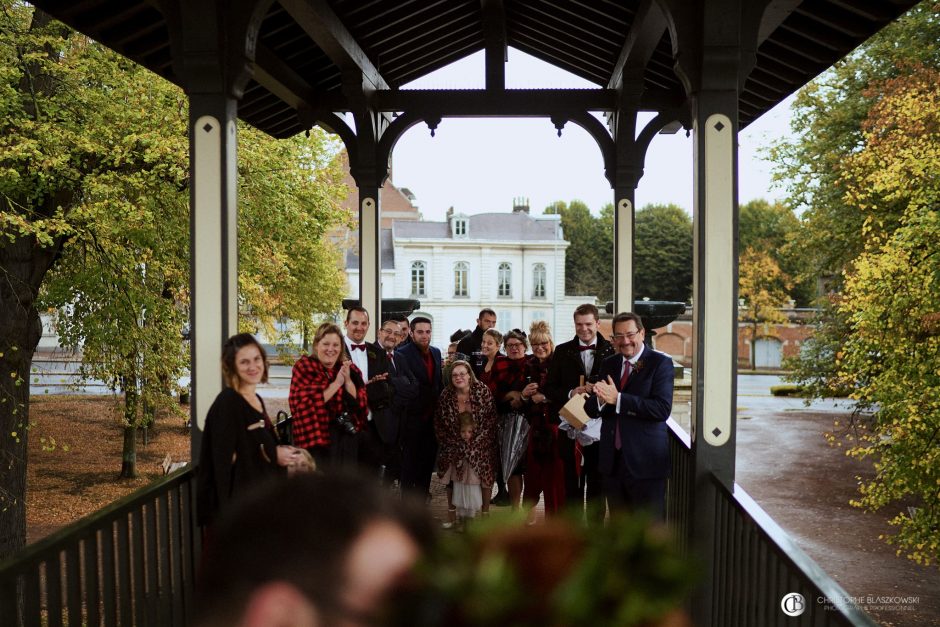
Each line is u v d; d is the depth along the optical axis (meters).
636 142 7.56
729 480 4.24
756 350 48.47
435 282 57.25
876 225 15.02
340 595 0.37
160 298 13.66
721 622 3.94
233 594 0.38
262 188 13.90
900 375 11.12
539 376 6.38
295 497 0.40
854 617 1.89
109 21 4.69
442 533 0.42
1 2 11.09
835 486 16.44
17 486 12.01
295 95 7.09
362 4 6.11
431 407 6.82
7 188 10.79
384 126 8.03
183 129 12.13
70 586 2.84
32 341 12.66
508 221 59.56
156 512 3.68
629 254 7.74
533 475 6.21
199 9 4.38
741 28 4.31
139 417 15.16
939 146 11.24
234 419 3.90
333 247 22.72
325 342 5.13
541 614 0.39
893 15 4.55
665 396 4.76
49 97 11.68
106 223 11.43
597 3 6.57
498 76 7.63
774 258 47.94
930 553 11.53
